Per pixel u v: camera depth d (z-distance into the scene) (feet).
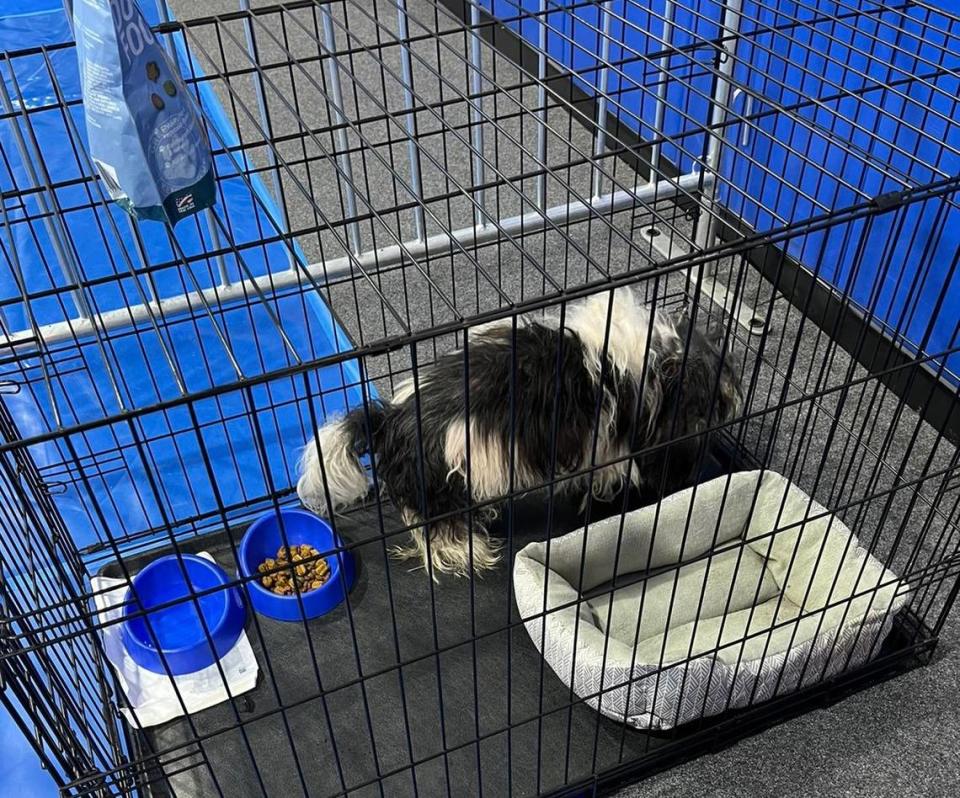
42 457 6.40
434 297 7.30
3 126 9.39
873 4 5.49
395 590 5.32
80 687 4.37
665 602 5.13
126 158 3.46
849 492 5.82
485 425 4.87
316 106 9.42
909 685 4.91
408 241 7.27
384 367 6.83
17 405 6.72
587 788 4.45
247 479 6.23
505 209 8.04
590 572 5.12
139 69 3.35
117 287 7.63
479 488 5.08
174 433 5.46
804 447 6.07
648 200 7.16
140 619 5.08
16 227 8.16
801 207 6.93
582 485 5.41
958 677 4.94
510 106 9.28
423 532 5.25
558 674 4.64
